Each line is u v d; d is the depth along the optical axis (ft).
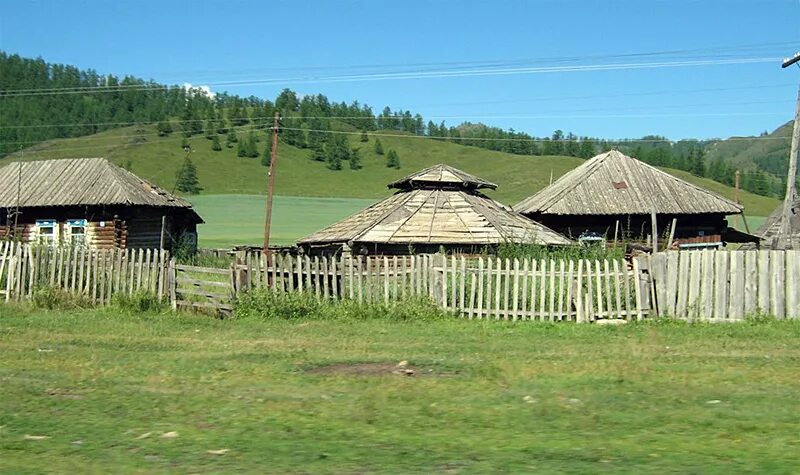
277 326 53.42
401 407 28.19
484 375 34.40
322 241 107.34
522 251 73.56
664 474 20.02
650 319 55.67
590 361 38.22
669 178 133.28
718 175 523.70
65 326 52.75
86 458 21.99
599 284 56.24
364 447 22.81
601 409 27.71
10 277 67.21
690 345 44.16
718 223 130.93
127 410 27.84
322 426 25.46
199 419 26.48
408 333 50.01
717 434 24.18
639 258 56.75
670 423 25.63
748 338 47.06
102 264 63.93
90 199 133.49
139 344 44.83
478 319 57.31
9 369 36.27
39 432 24.89
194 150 584.81
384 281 59.57
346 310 57.98
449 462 21.20
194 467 20.99
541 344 44.88
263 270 60.70
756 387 31.63
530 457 21.66
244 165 571.28
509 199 438.40
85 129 631.97
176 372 35.45
